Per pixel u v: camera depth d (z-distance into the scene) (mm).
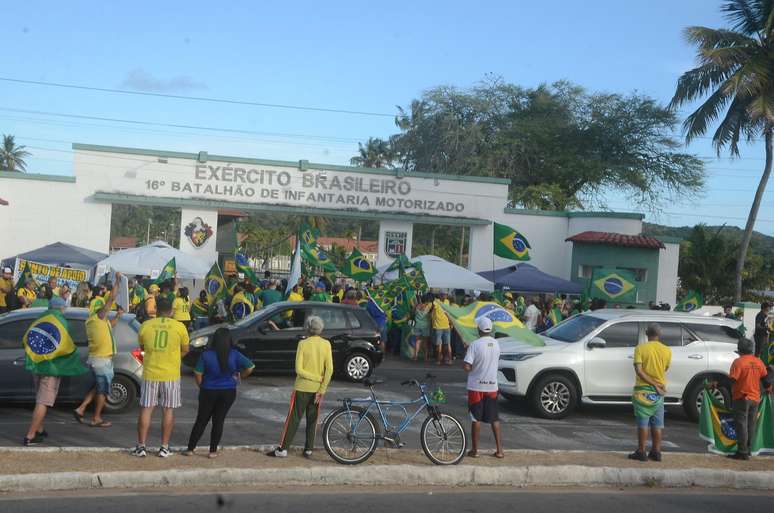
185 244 27969
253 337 15211
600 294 22250
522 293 27438
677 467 9422
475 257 30422
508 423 12477
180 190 27688
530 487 8727
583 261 30156
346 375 15641
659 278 30484
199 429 8891
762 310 20188
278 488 8164
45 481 7723
